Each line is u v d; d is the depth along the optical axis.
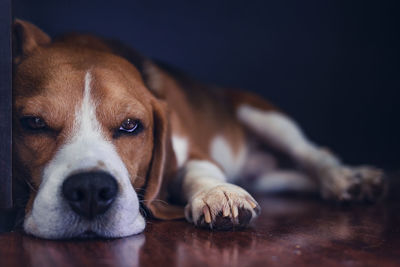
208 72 1.18
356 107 1.17
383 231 0.52
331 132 1.18
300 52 1.18
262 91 1.18
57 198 0.47
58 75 0.52
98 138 0.50
